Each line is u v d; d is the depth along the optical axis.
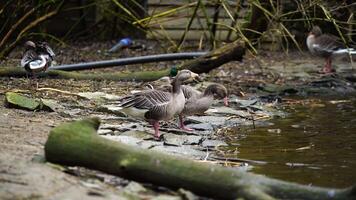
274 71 20.47
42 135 10.48
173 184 7.93
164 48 22.52
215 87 13.33
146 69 19.42
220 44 24.02
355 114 14.99
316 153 11.34
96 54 22.45
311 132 13.06
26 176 7.87
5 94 13.91
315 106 15.97
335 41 20.64
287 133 12.94
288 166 10.40
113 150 8.27
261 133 12.91
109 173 8.25
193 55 17.84
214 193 7.72
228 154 11.05
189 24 20.88
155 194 8.02
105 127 11.98
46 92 14.81
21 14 22.39
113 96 14.69
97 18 26.61
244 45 16.72
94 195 7.54
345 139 12.48
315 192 7.72
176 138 11.84
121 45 23.34
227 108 14.96
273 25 20.38
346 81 19.17
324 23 23.58
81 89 15.47
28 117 12.05
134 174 8.09
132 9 25.19
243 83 18.25
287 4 23.78
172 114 11.82
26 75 16.48
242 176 7.79
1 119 11.59
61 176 8.09
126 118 13.03
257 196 7.39
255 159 10.80
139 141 11.23
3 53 18.89
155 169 8.01
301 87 18.12
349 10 22.17
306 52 24.78
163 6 24.83
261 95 16.89
